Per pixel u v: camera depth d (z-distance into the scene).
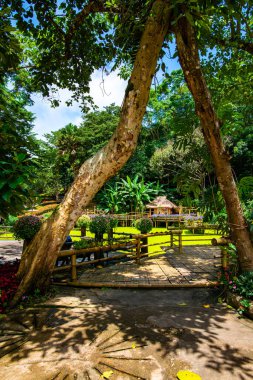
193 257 6.39
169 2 2.46
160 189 23.39
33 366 1.99
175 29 2.75
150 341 2.37
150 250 7.75
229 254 3.92
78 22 4.22
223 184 3.39
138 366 1.98
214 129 3.12
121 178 24.75
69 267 4.28
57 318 2.89
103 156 3.40
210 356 2.11
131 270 5.12
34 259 3.46
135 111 3.14
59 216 3.54
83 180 3.50
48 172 21.48
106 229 5.68
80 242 5.18
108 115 26.23
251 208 4.04
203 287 4.04
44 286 3.58
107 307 3.24
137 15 3.14
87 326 2.69
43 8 4.16
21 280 3.42
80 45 4.84
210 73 4.83
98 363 2.02
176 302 3.45
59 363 2.02
